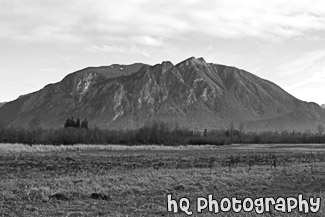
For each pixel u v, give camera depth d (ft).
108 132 392.27
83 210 52.75
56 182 73.51
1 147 197.98
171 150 252.01
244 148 294.66
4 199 57.88
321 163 127.03
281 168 107.14
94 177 82.12
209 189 71.10
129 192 65.46
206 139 417.08
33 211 51.62
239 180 82.28
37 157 149.48
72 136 337.72
